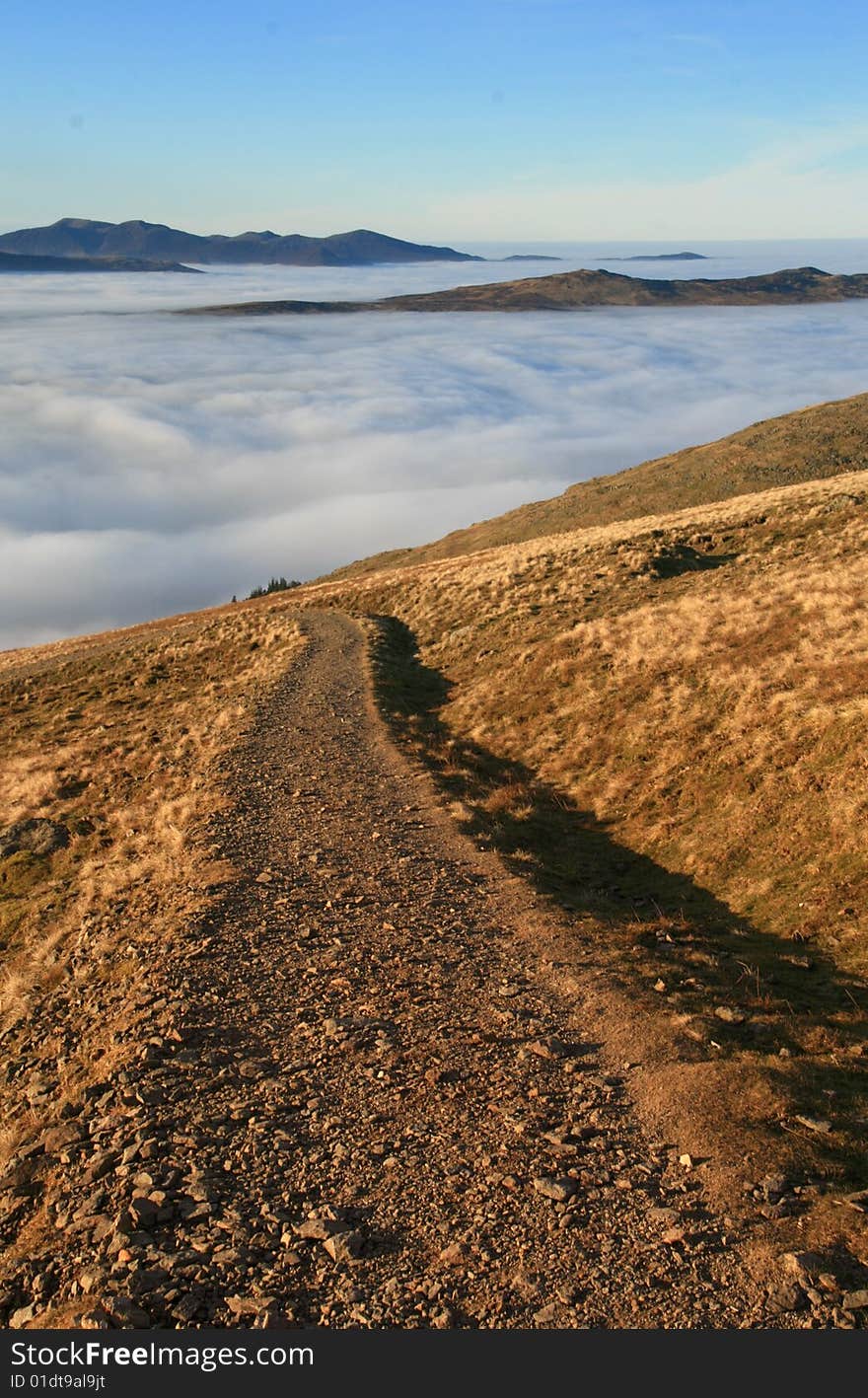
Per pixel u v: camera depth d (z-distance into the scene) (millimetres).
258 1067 8656
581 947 11586
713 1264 5887
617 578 34500
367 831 16219
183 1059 8805
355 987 10398
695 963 11305
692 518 44625
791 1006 9930
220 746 22984
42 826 20094
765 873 13492
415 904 12984
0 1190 7379
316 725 24719
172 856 15289
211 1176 6977
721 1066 8445
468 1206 6578
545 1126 7617
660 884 14430
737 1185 6672
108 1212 6676
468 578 45719
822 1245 5961
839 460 96000
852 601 21109
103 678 42312
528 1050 8930
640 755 18688
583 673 24438
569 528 98812
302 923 12195
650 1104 7918
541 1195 6656
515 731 22953
